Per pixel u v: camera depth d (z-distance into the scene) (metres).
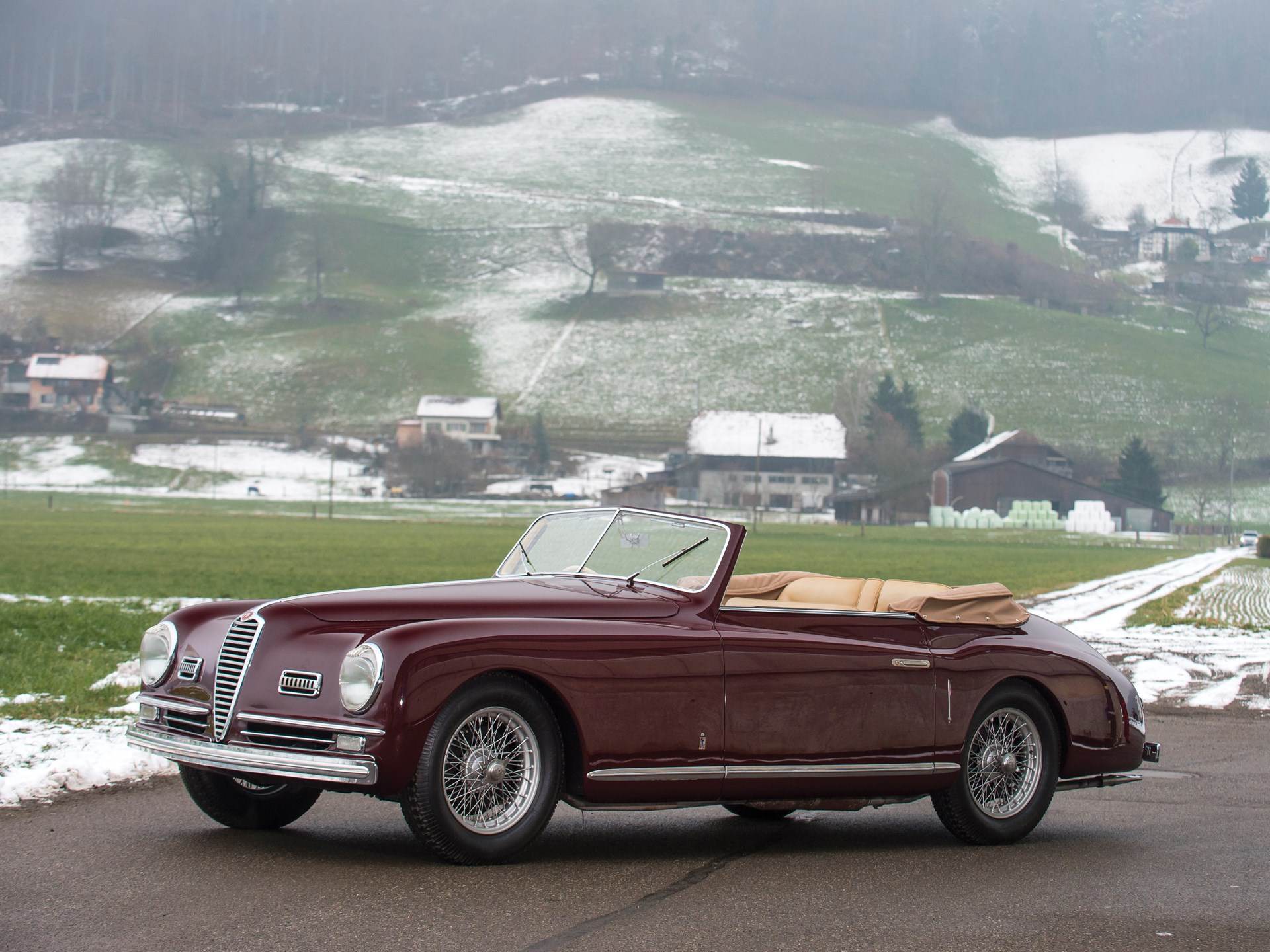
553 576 6.79
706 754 6.05
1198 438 166.00
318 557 48.16
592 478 145.50
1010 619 7.21
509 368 184.12
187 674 5.97
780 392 177.62
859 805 6.58
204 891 5.18
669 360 187.88
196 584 32.03
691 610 6.24
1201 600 34.03
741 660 6.16
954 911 5.27
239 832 6.48
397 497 133.62
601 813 7.55
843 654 6.43
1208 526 132.00
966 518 119.94
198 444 151.00
